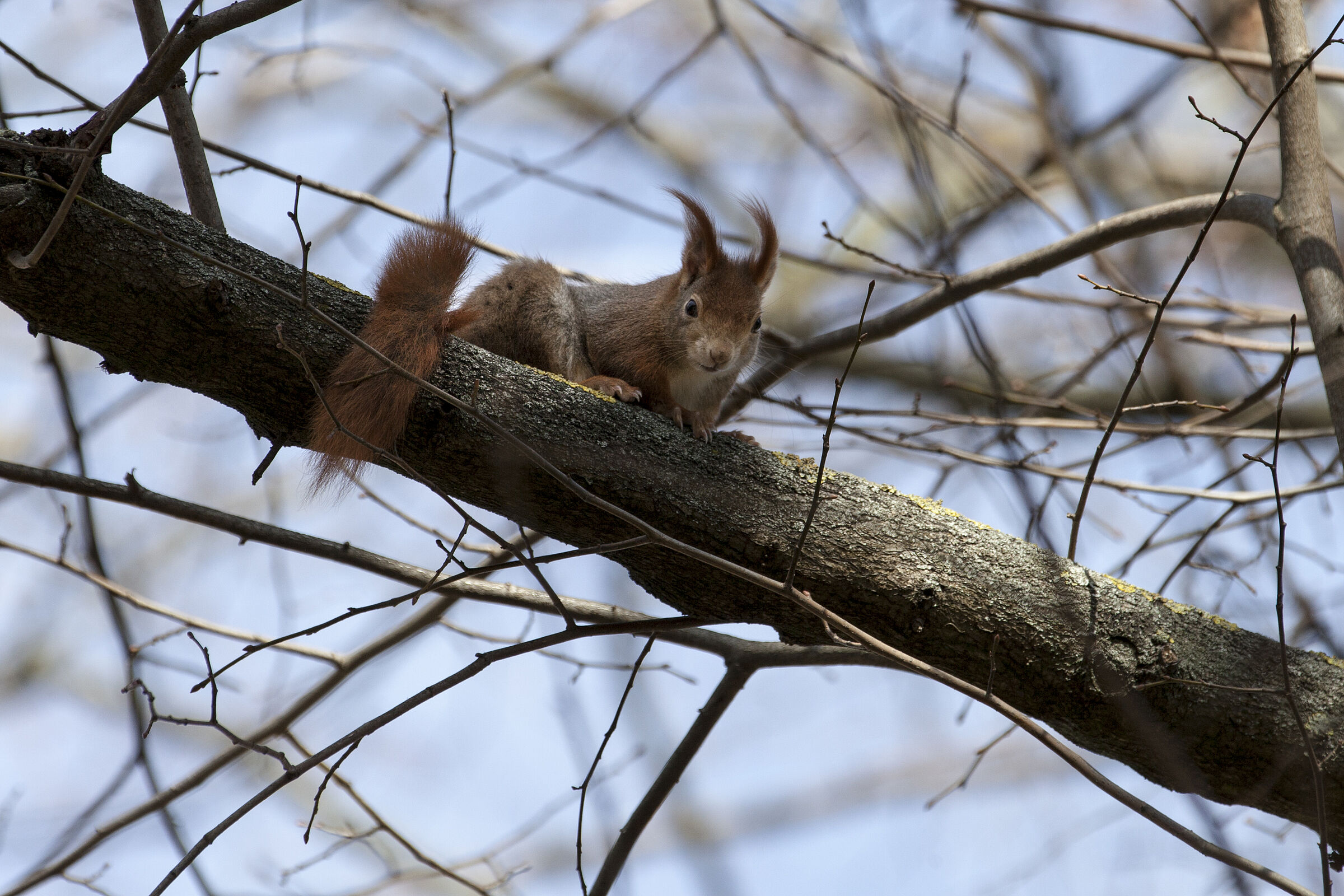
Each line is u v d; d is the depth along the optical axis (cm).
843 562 676
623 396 843
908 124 995
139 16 774
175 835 880
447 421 658
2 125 799
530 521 689
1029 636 681
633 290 1020
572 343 977
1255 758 688
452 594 825
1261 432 904
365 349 566
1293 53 759
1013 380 1305
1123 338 1030
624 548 607
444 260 714
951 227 1241
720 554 674
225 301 615
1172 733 689
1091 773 572
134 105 579
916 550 685
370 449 627
